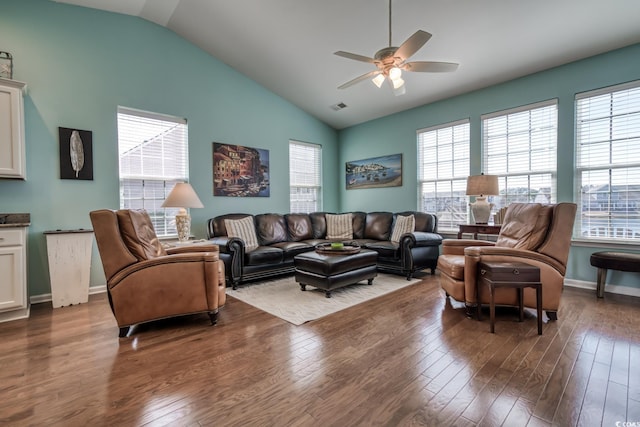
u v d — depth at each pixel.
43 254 3.29
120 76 3.76
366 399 1.55
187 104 4.32
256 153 5.14
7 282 2.70
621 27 3.04
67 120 3.42
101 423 1.40
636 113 3.26
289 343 2.22
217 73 4.64
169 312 2.50
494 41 3.45
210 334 2.40
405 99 5.00
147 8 3.70
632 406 1.46
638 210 3.27
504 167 4.24
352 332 2.40
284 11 3.48
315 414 1.44
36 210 3.25
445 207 4.91
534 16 3.04
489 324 2.53
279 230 4.89
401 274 4.44
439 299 3.23
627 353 1.99
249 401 1.55
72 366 1.91
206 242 3.80
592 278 3.52
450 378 1.73
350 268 3.49
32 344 2.23
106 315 2.86
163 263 2.49
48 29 3.30
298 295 3.43
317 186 6.24
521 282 2.36
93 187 3.59
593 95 3.49
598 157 3.50
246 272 3.86
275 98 5.42
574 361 1.90
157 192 4.13
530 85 3.97
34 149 3.23
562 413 1.42
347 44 3.87
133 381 1.74
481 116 4.43
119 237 2.44
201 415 1.44
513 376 1.74
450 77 4.22
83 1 3.44
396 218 4.94
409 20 3.30
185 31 4.14
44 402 1.55
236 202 4.90
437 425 1.35
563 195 3.71
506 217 3.23
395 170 5.55
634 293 3.25
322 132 6.24
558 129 3.74
